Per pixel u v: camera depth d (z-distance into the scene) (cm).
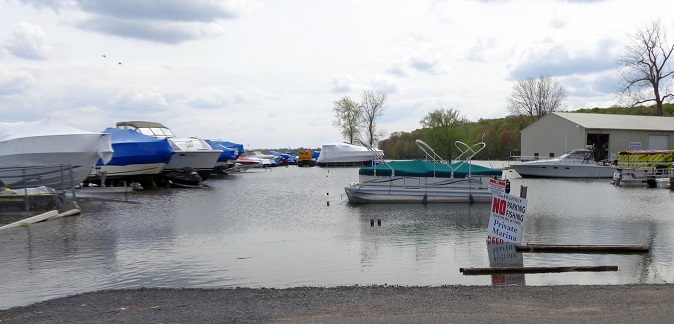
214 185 3912
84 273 1104
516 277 1049
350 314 721
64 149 2544
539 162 4741
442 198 2505
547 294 833
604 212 2117
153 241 1483
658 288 877
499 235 1368
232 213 2145
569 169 4650
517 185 3819
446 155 7888
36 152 2508
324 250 1356
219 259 1248
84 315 747
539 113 8838
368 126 10306
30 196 1930
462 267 1139
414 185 2522
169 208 2309
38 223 1806
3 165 2480
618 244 1381
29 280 1045
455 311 727
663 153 3788
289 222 1883
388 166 2548
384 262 1206
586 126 5450
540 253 1286
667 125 5878
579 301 780
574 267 1097
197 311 759
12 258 1245
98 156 2634
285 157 9375
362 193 2500
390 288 909
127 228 1712
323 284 1013
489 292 857
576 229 1673
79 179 2647
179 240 1503
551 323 657
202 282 1034
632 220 1875
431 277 1059
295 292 882
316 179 4741
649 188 3459
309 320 695
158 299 842
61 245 1409
